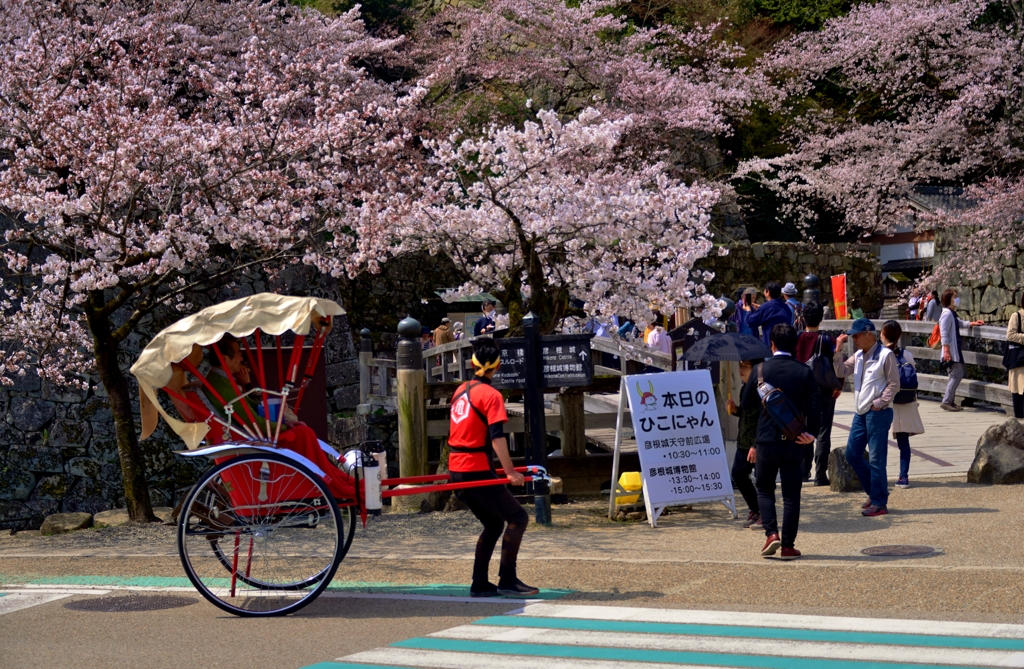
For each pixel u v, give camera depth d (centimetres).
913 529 806
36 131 1055
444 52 2817
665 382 956
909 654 471
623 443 1309
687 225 1076
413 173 1363
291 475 646
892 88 2861
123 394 1107
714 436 965
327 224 1160
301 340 664
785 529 717
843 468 1030
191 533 637
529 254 1069
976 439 1315
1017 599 565
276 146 1129
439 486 654
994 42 2638
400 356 1084
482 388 640
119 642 557
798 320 1606
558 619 575
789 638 509
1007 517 827
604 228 1033
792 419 705
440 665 487
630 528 926
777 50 3125
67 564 837
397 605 636
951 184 3288
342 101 1205
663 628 542
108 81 1217
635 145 2589
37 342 1291
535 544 849
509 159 1057
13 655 533
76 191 1053
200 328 627
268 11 2105
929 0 2773
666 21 3466
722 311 1162
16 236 1055
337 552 633
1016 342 1367
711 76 2889
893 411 962
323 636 560
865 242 3797
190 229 1093
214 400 664
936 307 1845
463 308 2752
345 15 2256
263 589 659
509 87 2848
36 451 1590
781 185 3531
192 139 1024
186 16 1745
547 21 2689
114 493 1650
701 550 786
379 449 716
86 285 983
